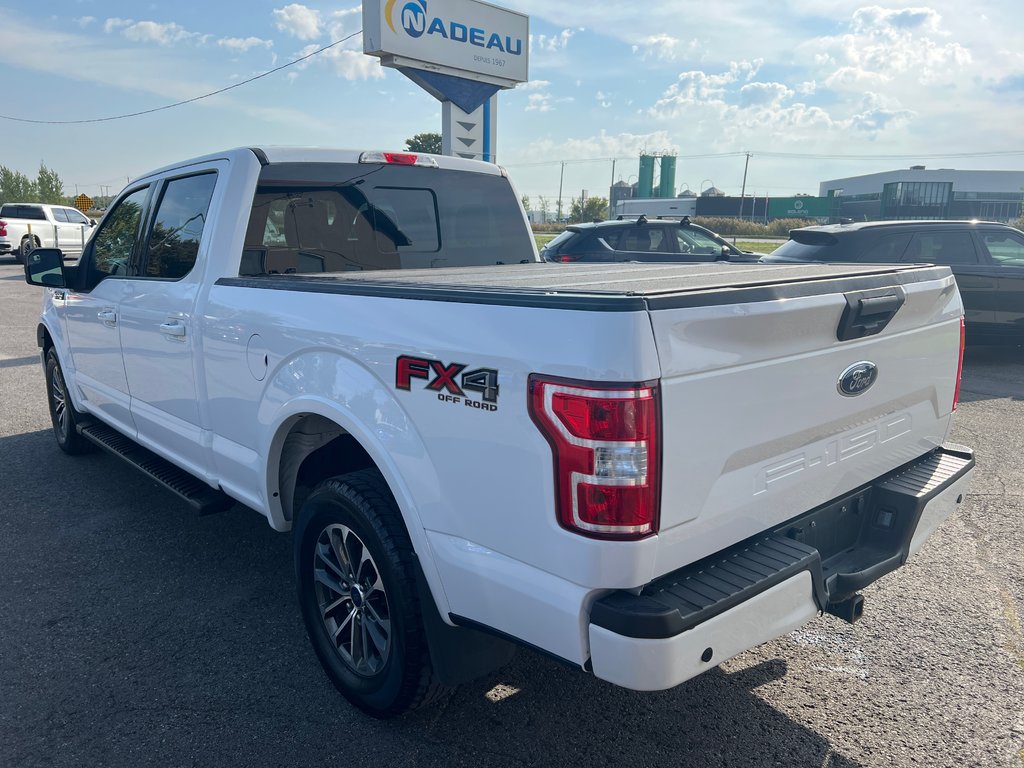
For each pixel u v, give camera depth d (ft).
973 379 29.22
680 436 6.42
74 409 18.16
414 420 7.73
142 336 13.34
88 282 15.97
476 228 15.14
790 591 7.17
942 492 9.41
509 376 6.70
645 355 6.07
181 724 9.19
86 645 10.90
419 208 14.14
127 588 12.61
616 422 6.06
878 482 9.40
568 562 6.50
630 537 6.26
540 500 6.61
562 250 36.19
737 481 7.13
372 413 8.25
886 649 10.87
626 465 6.13
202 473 12.35
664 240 37.19
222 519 15.52
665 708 9.50
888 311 8.32
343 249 13.00
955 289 10.07
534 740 8.90
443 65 43.91
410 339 7.72
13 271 73.46
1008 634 11.26
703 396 6.57
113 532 14.84
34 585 12.69
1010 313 30.91
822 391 7.87
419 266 14.19
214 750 8.73
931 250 30.63
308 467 11.19
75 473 18.20
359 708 9.33
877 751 8.73
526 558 6.86
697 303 6.46
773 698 9.71
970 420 22.98
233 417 11.03
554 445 6.40
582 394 6.15
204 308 11.34
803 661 10.57
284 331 9.55
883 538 9.20
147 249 13.79
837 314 7.71
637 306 6.08
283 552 14.02
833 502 8.68
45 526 15.11
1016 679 10.12
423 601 8.05
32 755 8.64
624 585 6.38
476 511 7.22
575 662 6.61
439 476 7.52
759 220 330.13
